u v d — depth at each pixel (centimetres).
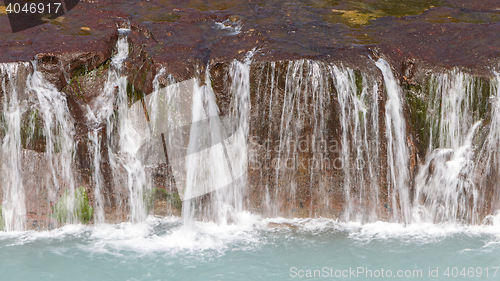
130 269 393
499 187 452
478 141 444
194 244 431
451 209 457
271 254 415
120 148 448
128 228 454
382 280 382
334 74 426
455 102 439
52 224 452
